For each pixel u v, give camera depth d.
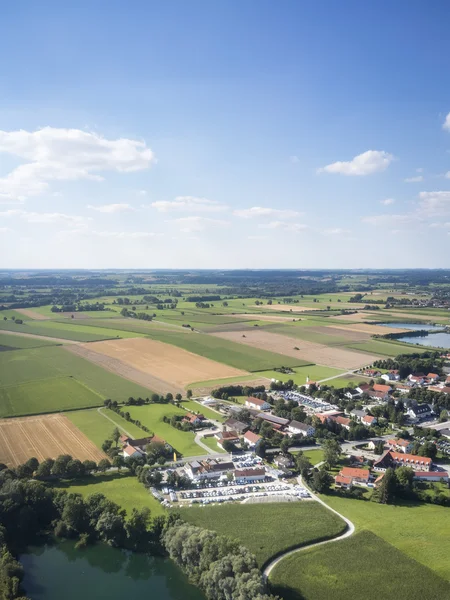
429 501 159.75
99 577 128.62
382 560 126.94
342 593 115.19
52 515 150.62
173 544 130.38
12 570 122.38
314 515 148.88
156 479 167.75
